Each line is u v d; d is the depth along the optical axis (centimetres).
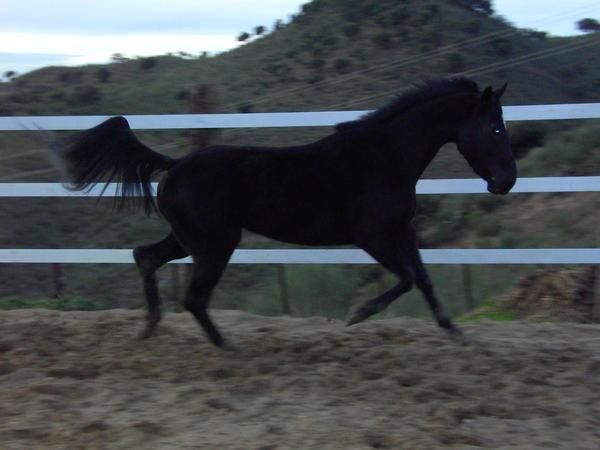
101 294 985
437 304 549
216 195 517
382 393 463
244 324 638
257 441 392
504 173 519
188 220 521
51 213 1241
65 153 532
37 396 456
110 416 428
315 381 482
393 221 519
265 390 473
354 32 2938
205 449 382
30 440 396
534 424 423
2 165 1455
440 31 2805
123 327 606
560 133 1424
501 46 2656
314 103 2330
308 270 770
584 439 404
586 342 574
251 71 2828
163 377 496
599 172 1058
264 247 986
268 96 2464
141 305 904
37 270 1097
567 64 2592
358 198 518
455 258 692
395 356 529
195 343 567
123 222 1191
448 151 1375
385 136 527
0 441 392
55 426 412
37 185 740
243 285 977
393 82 2427
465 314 727
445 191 690
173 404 447
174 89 2688
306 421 418
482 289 806
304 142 1424
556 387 477
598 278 677
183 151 1115
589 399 456
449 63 2519
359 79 2489
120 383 484
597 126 1176
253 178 518
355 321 509
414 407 443
